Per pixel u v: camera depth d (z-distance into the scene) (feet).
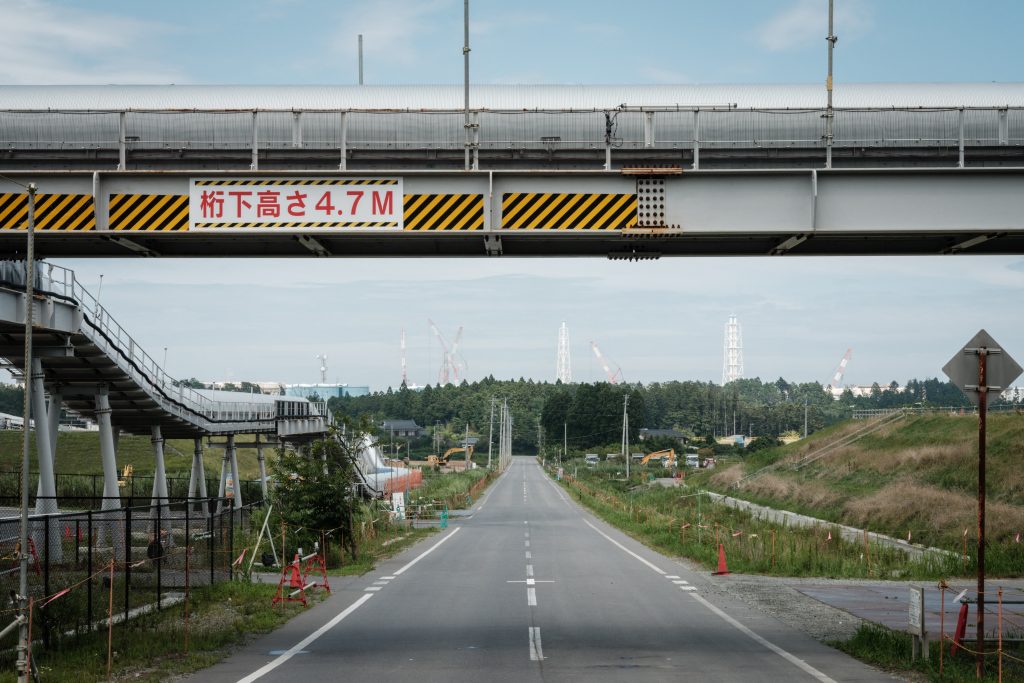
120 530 107.34
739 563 102.73
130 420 154.20
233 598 72.84
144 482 214.48
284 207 56.24
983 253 64.34
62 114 57.16
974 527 133.59
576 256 63.05
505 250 62.69
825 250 63.77
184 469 268.62
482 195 56.80
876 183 57.36
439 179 56.75
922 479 191.83
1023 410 233.76
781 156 58.08
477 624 62.59
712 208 57.21
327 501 105.19
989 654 47.03
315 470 106.93
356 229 56.24
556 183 57.06
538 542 142.31
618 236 58.08
